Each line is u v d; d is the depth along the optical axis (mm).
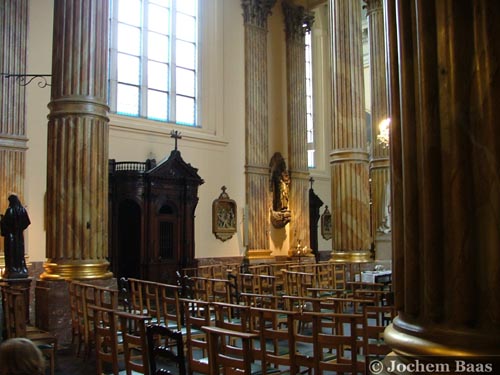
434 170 2270
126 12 19031
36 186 15641
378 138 18156
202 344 5047
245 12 22219
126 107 18750
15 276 10219
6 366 2602
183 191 18219
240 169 21578
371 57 18578
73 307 8797
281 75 23719
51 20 16406
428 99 2305
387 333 2506
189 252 18219
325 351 8023
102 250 10172
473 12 2223
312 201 24875
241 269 16438
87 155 10023
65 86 10109
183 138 19703
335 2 15844
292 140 23422
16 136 14148
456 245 2176
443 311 2221
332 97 15797
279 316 9680
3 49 14070
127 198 16938
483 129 2156
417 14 2375
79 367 7582
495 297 2084
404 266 2445
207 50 21156
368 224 15391
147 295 9383
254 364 5805
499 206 2102
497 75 2143
